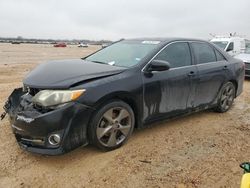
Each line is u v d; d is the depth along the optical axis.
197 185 3.48
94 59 5.27
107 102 4.07
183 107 5.21
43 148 3.75
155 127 5.30
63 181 3.52
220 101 6.15
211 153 4.32
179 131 5.16
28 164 3.88
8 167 3.79
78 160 4.00
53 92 3.73
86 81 3.93
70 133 3.72
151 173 3.71
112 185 3.45
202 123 5.64
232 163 4.02
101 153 4.20
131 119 4.41
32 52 41.19
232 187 3.48
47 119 3.62
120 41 5.82
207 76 5.58
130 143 4.56
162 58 4.86
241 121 5.86
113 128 4.19
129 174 3.68
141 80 4.43
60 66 4.45
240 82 6.68
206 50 5.82
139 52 4.89
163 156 4.17
